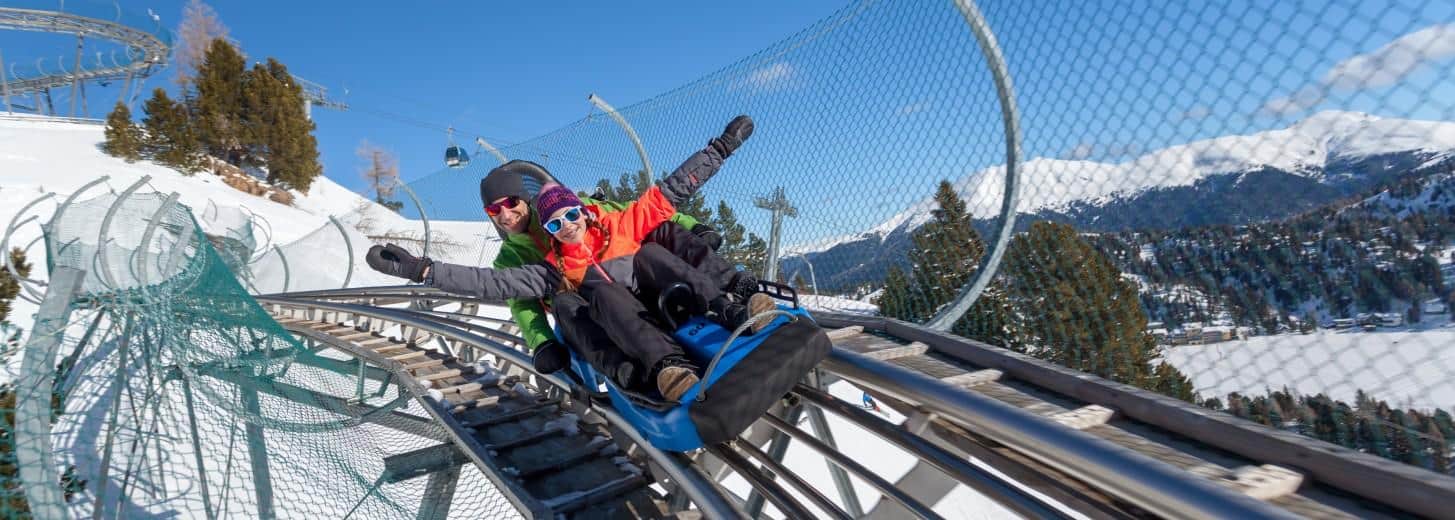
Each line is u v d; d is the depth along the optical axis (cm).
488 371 566
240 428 580
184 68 4406
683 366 232
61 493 334
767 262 479
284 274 1303
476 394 506
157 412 588
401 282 1377
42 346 393
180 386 648
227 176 2672
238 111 3098
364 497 482
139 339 591
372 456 527
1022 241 322
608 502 319
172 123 2648
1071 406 238
